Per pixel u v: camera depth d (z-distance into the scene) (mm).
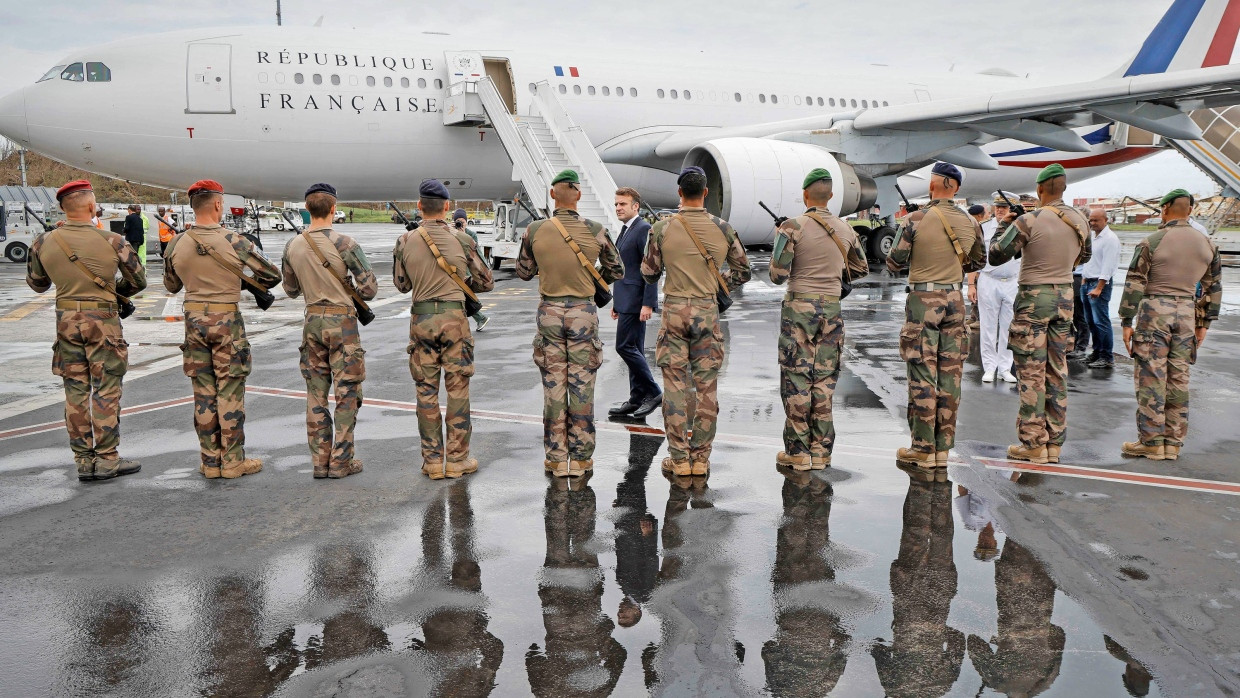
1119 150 23922
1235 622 3016
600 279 4805
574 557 3654
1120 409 6488
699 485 4656
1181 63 21656
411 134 17625
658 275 4922
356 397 4918
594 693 2568
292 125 16625
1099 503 4316
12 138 16844
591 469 4996
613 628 2998
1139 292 5059
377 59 17281
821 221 4789
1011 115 15477
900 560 3582
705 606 3160
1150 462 5086
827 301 4816
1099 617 3049
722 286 4844
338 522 4129
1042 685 2596
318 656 2822
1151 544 3756
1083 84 13992
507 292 15383
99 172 17312
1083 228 4938
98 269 4746
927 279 4832
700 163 16719
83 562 3658
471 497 4500
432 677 2676
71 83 16188
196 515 4258
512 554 3695
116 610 3188
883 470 4902
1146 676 2650
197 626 3051
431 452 4832
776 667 2717
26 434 5953
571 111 18672
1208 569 3479
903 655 2785
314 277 4738
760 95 20812
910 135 17609
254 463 4996
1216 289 5211
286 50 16641
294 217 53781
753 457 5188
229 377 4809
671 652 2818
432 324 4672
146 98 16016
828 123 17562
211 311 4715
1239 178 23734
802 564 3547
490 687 2609
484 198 20828
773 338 9688
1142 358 5109
